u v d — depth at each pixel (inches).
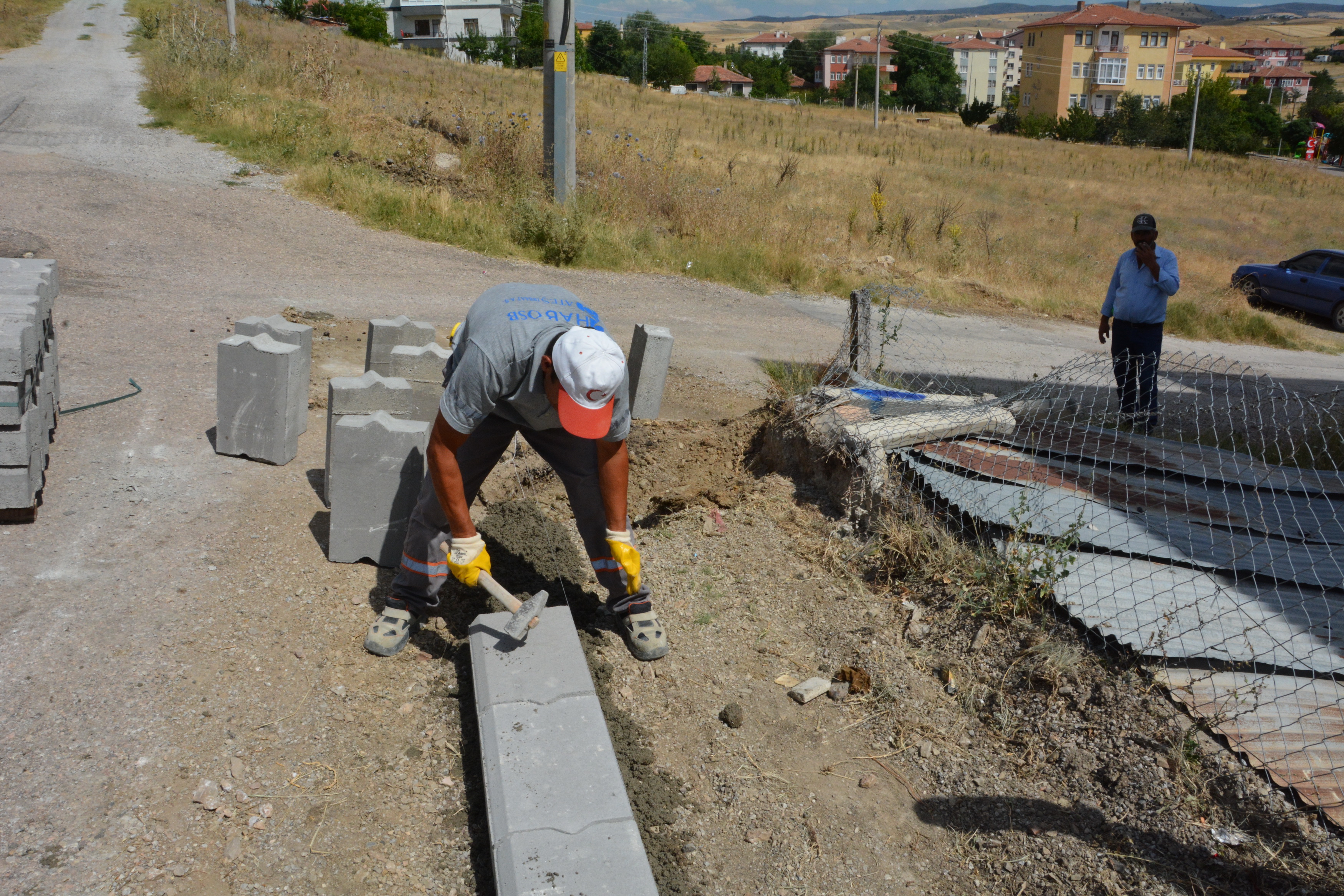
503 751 108.2
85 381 223.5
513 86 1196.5
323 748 116.0
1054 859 110.6
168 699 119.2
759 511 191.2
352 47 1325.0
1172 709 125.9
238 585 144.4
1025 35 3543.3
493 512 176.1
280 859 100.2
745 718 132.4
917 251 637.3
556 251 470.9
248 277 363.9
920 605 159.0
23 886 91.9
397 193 494.6
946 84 4200.3
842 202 818.8
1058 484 187.3
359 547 152.9
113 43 1055.0
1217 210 1225.4
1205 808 113.0
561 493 192.2
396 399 164.1
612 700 131.6
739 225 573.3
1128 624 141.4
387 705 125.0
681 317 406.3
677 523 185.8
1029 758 126.9
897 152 1421.0
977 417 210.7
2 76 781.3
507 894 92.3
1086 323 537.3
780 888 105.8
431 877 101.0
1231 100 2871.6
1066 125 2544.3
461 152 626.2
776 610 159.8
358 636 137.0
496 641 126.6
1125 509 178.4
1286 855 106.2
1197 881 104.5
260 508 167.9
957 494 177.5
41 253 353.1
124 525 157.5
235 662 127.6
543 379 114.5
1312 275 666.8
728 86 4308.6
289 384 183.0
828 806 118.6
